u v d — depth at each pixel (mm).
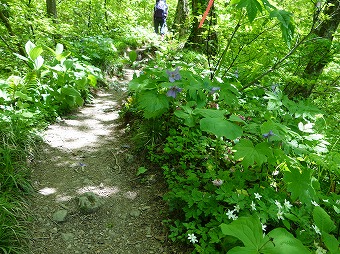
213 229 2260
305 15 3799
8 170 2932
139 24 12961
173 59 6012
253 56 4289
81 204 2811
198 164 3119
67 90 4648
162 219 2709
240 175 2650
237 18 3709
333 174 2883
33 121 3990
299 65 4477
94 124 4668
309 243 2102
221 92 3123
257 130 2783
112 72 7594
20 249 2307
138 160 3551
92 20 10055
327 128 3322
